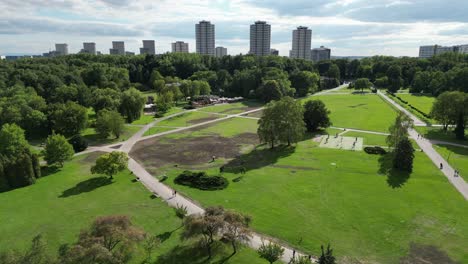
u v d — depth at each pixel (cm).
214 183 6284
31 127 9938
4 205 5525
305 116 10669
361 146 8888
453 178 6469
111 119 9769
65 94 12988
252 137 10062
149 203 5519
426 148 8531
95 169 6462
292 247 4206
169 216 5034
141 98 12488
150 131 10900
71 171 7212
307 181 6425
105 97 12019
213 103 16488
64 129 9825
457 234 4475
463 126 9356
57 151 7250
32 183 6500
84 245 3234
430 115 10544
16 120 9725
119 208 5328
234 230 3828
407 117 7844
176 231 4569
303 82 19075
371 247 4200
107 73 18500
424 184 6188
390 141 7956
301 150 8619
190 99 17025
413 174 6700
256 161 7781
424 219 4881
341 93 19950
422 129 10544
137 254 3922
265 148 8894
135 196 5816
